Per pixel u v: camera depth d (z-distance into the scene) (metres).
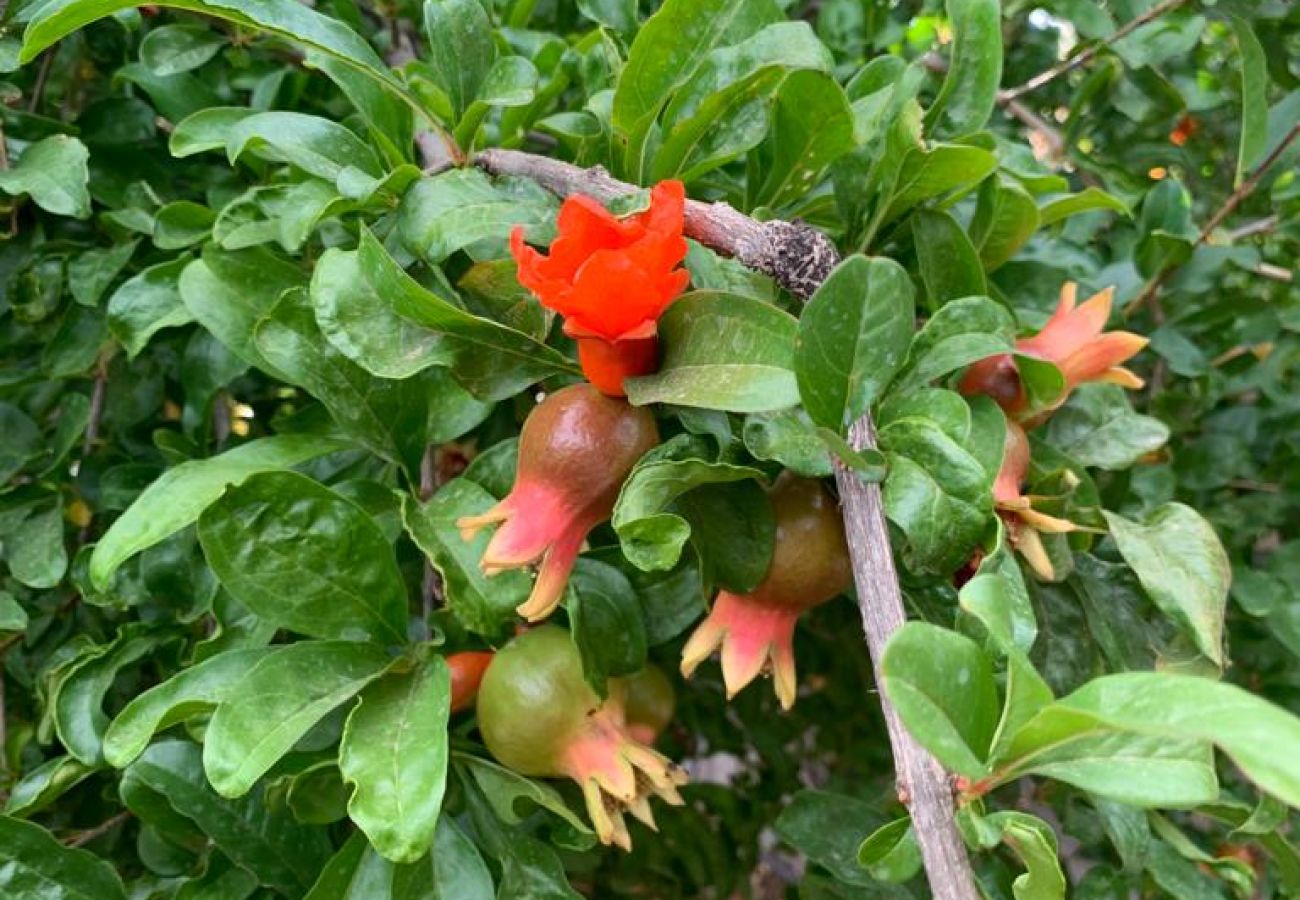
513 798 0.25
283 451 0.25
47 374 0.34
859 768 0.49
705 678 0.43
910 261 0.31
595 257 0.19
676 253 0.20
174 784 0.26
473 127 0.26
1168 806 0.16
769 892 0.62
